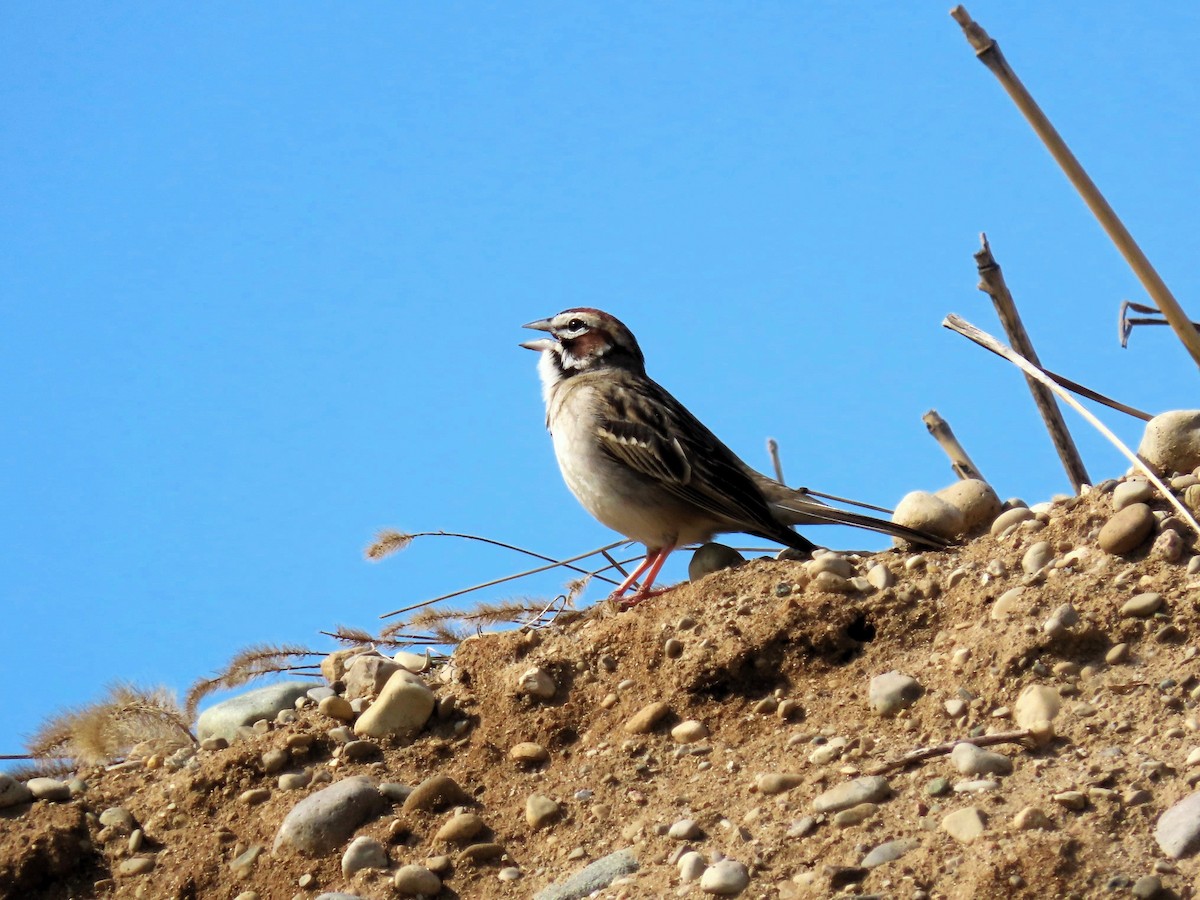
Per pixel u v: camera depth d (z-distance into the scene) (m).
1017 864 8.24
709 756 10.42
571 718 11.09
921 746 9.81
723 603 11.55
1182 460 11.64
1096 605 10.38
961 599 11.09
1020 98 9.80
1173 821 8.38
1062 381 12.52
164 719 12.44
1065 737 9.44
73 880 10.60
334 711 11.59
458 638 13.44
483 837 10.20
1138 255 10.19
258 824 10.72
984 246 13.18
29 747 12.37
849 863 8.76
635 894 9.05
